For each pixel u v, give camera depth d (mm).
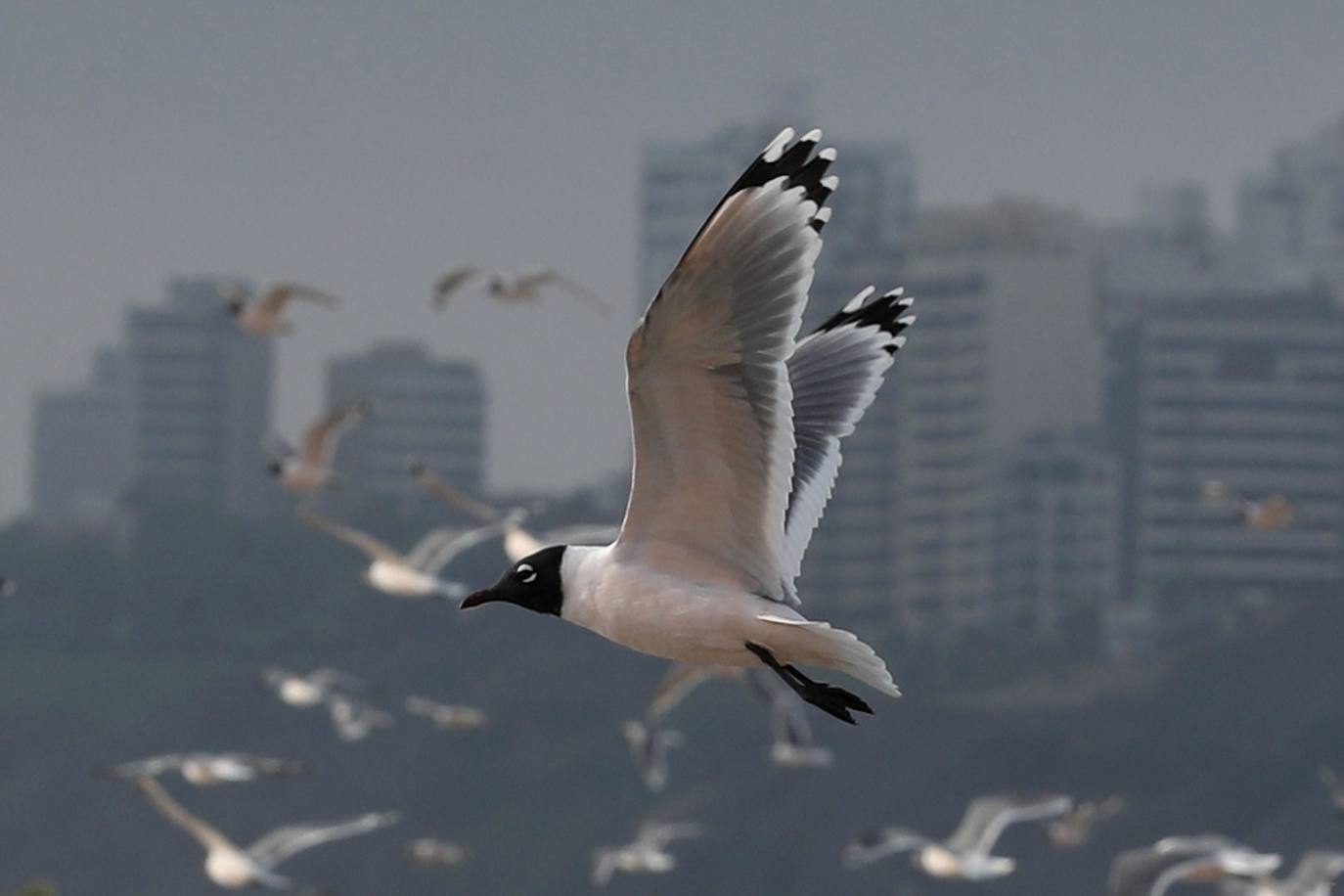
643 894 77750
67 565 115000
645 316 8633
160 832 83625
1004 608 139875
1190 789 85375
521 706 90875
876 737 87375
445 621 101438
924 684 104500
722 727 86875
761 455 8852
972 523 140875
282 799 85438
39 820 84812
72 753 90125
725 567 9109
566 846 81312
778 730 24344
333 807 85562
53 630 110188
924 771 85938
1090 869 75875
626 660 93438
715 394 8805
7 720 93500
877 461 140375
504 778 87125
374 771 87625
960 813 84188
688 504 9055
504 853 81438
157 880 82125
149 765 19812
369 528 116000
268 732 91125
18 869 82375
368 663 98188
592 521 128125
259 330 25781
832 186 8555
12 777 88562
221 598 110625
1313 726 87688
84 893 82312
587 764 86312
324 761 88062
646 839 27250
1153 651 108000
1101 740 87812
